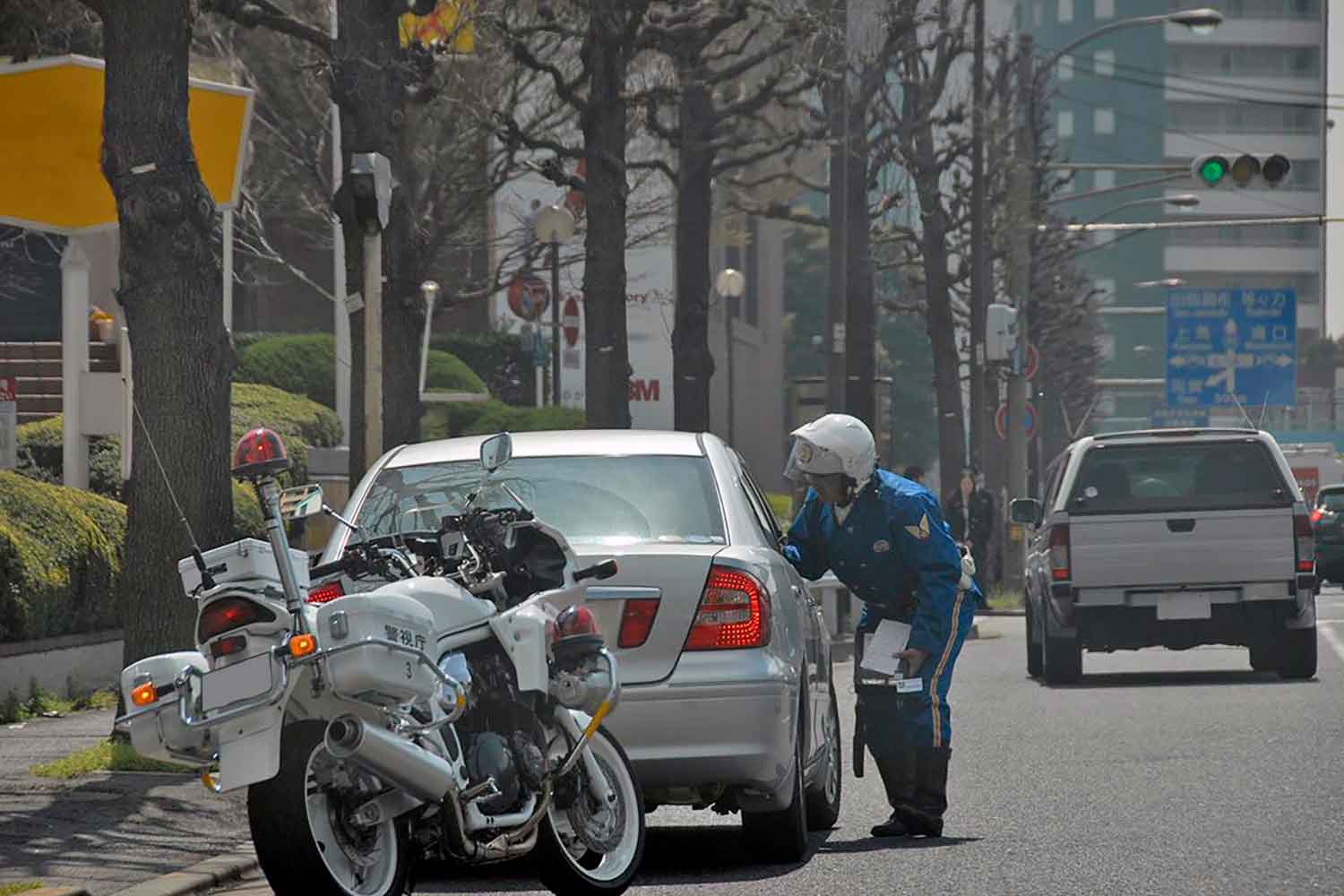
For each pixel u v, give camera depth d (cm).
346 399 7400
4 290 7219
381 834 1502
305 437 5841
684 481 2073
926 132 9088
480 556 1662
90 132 3897
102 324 6075
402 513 2023
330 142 8131
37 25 3559
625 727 1897
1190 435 4334
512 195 9444
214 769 1477
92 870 1934
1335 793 2389
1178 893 1758
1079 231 10244
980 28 8738
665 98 5650
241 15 3881
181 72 2672
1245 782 2509
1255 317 12212
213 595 1448
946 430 9388
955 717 3500
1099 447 4334
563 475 2069
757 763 1927
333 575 1623
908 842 2144
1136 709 3572
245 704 1423
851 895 1811
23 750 2825
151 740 1458
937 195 9194
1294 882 1802
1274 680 4256
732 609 1939
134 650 2667
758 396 14575
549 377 10162
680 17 5669
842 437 2191
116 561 3809
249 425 5572
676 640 1927
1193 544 4241
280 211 8462
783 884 1886
